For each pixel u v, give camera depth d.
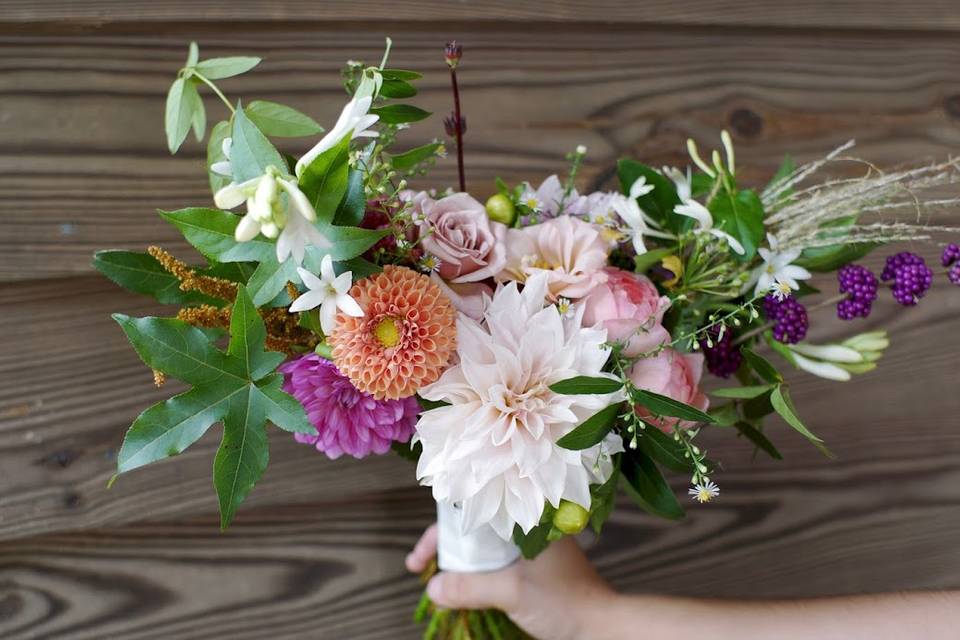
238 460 0.56
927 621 0.73
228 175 0.55
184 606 0.95
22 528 0.90
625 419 0.60
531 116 1.02
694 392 0.68
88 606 0.93
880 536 1.09
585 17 1.03
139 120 0.92
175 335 0.55
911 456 1.11
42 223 0.89
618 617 0.84
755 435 0.76
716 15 1.07
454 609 0.91
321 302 0.53
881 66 1.14
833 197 0.69
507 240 0.66
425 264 0.62
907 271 0.70
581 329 0.61
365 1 0.96
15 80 0.88
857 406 1.09
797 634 0.75
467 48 1.00
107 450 0.92
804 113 1.11
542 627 0.85
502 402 0.58
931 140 1.14
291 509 0.98
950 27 1.15
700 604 0.81
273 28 0.95
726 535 1.06
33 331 0.90
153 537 0.94
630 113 1.05
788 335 0.70
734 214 0.68
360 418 0.63
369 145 0.63
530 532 0.68
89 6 0.89
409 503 1.01
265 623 0.97
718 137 1.07
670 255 0.70
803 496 1.08
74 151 0.90
